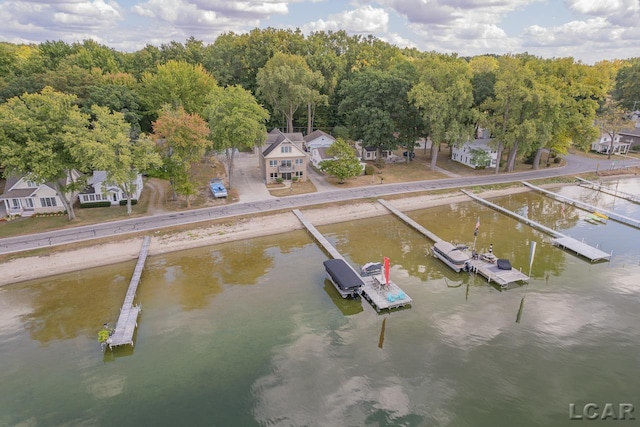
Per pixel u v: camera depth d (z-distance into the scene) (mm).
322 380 26297
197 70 84125
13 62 85500
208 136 59594
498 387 25719
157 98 77812
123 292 36500
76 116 45062
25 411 23938
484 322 32469
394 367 27484
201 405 24328
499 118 69250
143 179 67062
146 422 23172
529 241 47344
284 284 38031
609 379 26344
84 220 49812
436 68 71562
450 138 67312
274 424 23016
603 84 82500
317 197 59406
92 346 29484
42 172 43031
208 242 46031
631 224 51875
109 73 87375
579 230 50531
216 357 28344
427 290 37281
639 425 22844
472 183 67812
